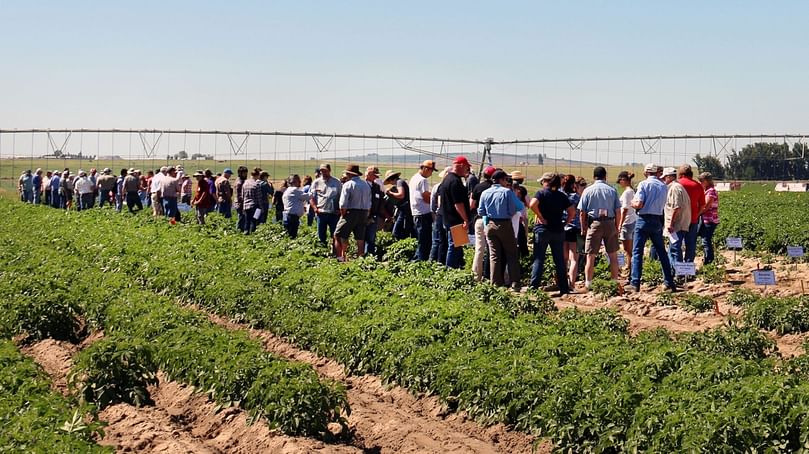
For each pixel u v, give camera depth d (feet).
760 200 228.63
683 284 85.87
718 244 128.36
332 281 74.79
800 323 64.49
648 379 43.62
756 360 48.88
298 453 41.73
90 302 72.49
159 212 150.30
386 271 80.33
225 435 46.24
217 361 51.19
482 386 47.55
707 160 443.73
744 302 72.84
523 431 44.88
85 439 39.55
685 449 36.32
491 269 79.92
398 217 107.96
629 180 91.91
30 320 69.41
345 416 48.21
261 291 74.54
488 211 79.30
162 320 62.64
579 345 51.34
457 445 43.78
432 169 92.48
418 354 53.11
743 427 36.68
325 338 61.36
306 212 137.18
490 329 56.75
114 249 106.32
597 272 92.84
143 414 48.73
